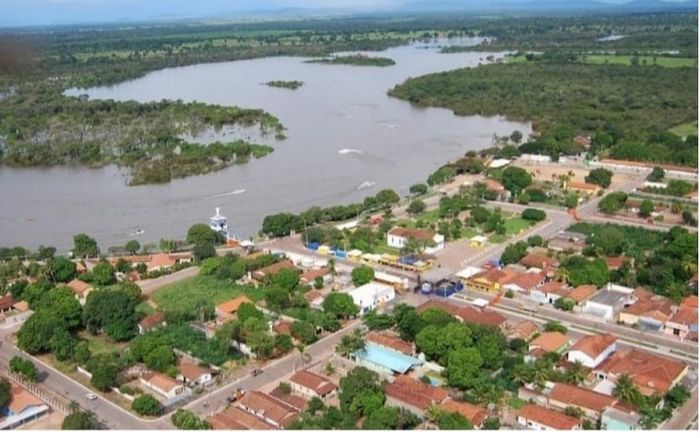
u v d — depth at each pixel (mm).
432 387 126500
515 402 124750
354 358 142500
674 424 117875
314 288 180625
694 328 149625
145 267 197500
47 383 138500
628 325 156875
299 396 128750
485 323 152750
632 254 195125
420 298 174750
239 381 136500
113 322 156125
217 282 188125
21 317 171000
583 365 135625
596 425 116375
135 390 133000
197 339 153000
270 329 154875
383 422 113438
